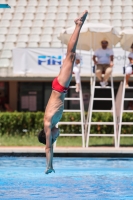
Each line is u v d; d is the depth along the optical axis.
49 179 27.69
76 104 58.16
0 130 47.59
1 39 59.12
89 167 32.50
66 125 47.56
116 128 42.81
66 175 29.22
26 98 58.62
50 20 60.88
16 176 28.75
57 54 52.19
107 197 22.33
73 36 20.47
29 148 38.09
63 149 37.25
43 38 58.66
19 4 63.28
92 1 62.94
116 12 61.09
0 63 55.84
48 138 19.81
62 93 20.06
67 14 61.59
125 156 37.28
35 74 52.50
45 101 58.50
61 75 20.16
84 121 45.62
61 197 22.31
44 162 34.69
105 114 47.34
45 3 63.22
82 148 38.62
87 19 60.25
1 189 24.41
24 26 60.47
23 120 47.81
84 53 51.28
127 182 26.66
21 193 23.28
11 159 36.12
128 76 41.44
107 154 37.19
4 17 61.75
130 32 40.94
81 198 22.08
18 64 52.69
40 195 22.78
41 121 47.91
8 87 58.50
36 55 52.44
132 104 55.47
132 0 62.75
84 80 51.81
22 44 58.09
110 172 30.42
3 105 58.41
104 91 57.69
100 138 46.94
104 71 41.66
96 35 44.59
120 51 50.75
